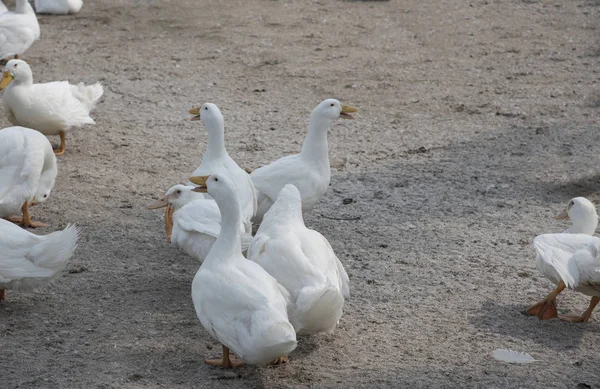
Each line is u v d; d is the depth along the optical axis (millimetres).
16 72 13484
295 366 8102
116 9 23672
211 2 24609
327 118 11156
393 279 10086
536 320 9172
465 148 14758
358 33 21984
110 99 17016
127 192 12680
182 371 7977
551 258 8602
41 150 11234
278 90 17812
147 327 8844
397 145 14914
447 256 10734
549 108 16797
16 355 8172
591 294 9000
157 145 14742
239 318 7406
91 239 11039
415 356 8320
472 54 20391
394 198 12664
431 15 23672
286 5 24531
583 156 14391
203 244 9438
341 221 11867
